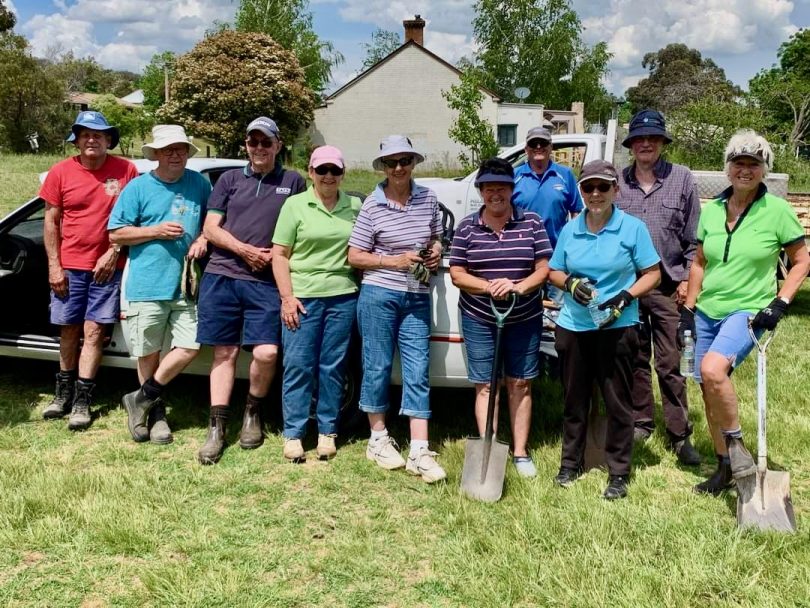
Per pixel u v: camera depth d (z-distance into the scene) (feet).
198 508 11.74
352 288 13.46
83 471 12.87
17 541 10.57
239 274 13.42
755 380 18.52
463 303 12.93
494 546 10.56
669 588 9.44
